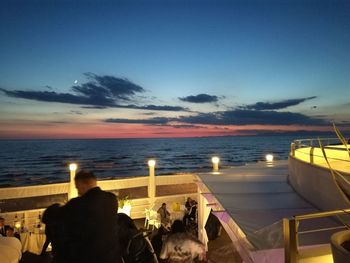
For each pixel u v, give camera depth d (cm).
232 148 15988
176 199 1590
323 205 624
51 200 3359
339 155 970
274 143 19850
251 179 988
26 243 1099
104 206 327
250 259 476
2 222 962
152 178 1527
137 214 1515
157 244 622
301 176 764
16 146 18288
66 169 8362
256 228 530
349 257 216
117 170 8550
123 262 375
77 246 314
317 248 323
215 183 930
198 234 1126
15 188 1238
